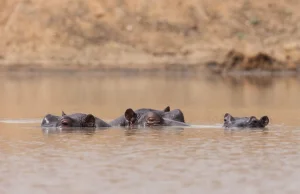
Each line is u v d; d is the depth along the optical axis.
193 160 44.59
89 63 197.38
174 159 45.00
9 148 50.16
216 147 50.31
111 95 120.06
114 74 188.75
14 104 102.25
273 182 37.72
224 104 101.44
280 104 100.75
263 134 58.78
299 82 157.12
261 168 41.78
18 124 68.69
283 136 57.16
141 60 198.62
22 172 40.72
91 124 63.94
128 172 40.62
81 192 35.41
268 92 126.31
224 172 40.56
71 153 47.62
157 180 38.31
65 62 198.12
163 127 64.00
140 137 56.38
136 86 144.12
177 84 150.75
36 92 127.94
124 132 60.12
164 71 194.38
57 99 111.94
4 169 41.66
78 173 40.38
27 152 48.12
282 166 42.41
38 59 199.50
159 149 49.34
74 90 132.62
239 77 176.88
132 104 101.75
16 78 172.88
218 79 169.38
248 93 124.44
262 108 93.50
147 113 65.81
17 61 198.50
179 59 199.12
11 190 35.97
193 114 84.12
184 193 35.19
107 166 42.50
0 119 75.81
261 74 188.00
